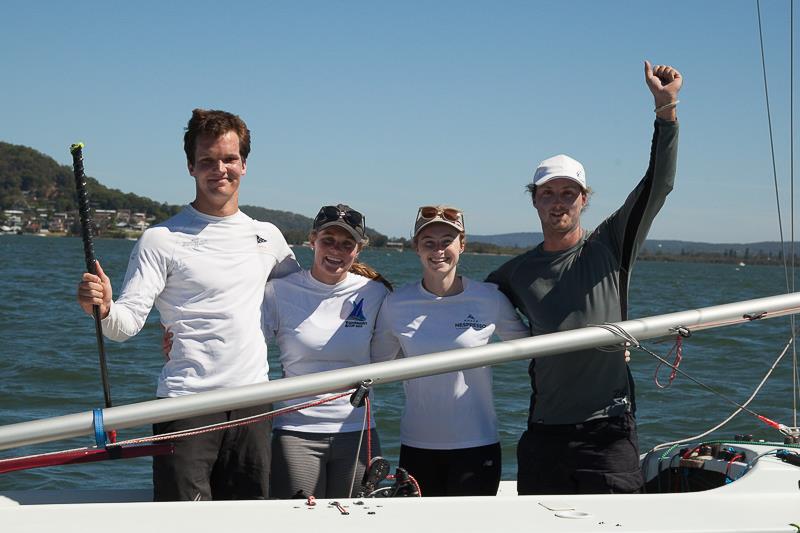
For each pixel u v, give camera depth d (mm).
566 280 3215
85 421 2400
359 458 3168
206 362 2840
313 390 2535
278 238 3184
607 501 2412
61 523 2123
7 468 2496
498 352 2668
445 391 3254
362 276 3396
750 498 2461
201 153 2900
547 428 3174
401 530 2137
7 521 2129
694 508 2367
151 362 10297
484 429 3299
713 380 9547
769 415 7422
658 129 3068
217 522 2156
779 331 15375
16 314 16234
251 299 2951
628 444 3119
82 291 2545
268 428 2939
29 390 8453
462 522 2207
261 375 2926
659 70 3096
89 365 9922
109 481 5379
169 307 2885
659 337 2926
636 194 3174
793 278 3398
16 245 81062
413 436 3309
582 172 3264
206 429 2580
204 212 2957
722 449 3209
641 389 8641
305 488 3113
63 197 144625
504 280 3406
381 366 2594
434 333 3270
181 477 2754
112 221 104875
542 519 2244
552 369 3137
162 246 2859
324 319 3236
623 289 3260
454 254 3262
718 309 2916
